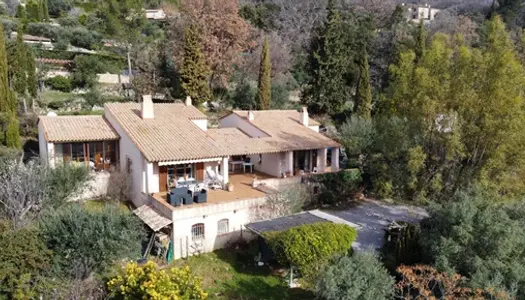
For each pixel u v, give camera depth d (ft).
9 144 116.06
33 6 271.69
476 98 87.35
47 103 160.15
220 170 106.52
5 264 57.77
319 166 131.13
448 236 70.69
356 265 61.46
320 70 196.85
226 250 86.89
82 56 198.29
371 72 234.38
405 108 102.32
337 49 198.08
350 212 111.65
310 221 85.76
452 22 273.95
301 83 230.27
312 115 199.72
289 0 287.28
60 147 103.35
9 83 146.82
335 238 73.41
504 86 83.82
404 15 299.99
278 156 121.19
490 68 85.87
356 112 177.78
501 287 61.46
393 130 99.04
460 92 89.25
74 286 59.31
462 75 89.45
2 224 65.16
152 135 101.40
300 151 128.26
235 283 75.05
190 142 101.71
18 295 57.67
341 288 58.03
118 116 109.09
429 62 96.63
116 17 235.40
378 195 123.13
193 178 102.58
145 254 78.79
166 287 55.77
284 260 73.87
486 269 64.28
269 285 75.20
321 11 274.98
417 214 109.81
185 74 167.12
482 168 85.35
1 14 271.69
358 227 84.53
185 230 82.17
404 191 102.32
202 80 170.19
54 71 193.98
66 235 65.10
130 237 70.28
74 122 110.63
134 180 100.78
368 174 127.24
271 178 117.08
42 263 61.62
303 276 73.26
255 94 185.57
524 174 85.20
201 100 171.22
